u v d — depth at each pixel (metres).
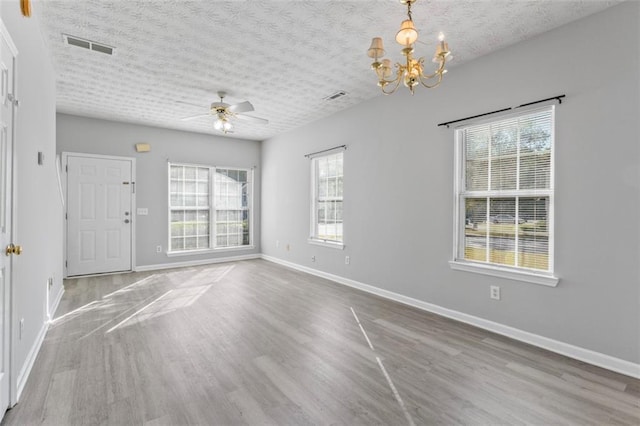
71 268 5.16
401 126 3.97
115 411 1.87
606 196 2.41
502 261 3.09
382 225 4.23
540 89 2.76
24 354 2.22
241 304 3.87
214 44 2.99
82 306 3.76
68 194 5.11
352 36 2.85
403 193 3.95
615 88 2.37
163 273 5.55
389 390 2.11
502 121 3.08
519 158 2.96
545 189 2.79
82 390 2.07
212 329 3.10
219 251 6.66
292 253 6.11
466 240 3.39
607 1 2.32
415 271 3.81
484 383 2.19
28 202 2.34
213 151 6.54
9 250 1.83
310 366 2.41
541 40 2.76
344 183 4.84
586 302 2.51
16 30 2.03
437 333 3.03
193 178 6.38
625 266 2.33
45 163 3.02
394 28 2.72
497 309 3.05
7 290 1.84
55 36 2.83
